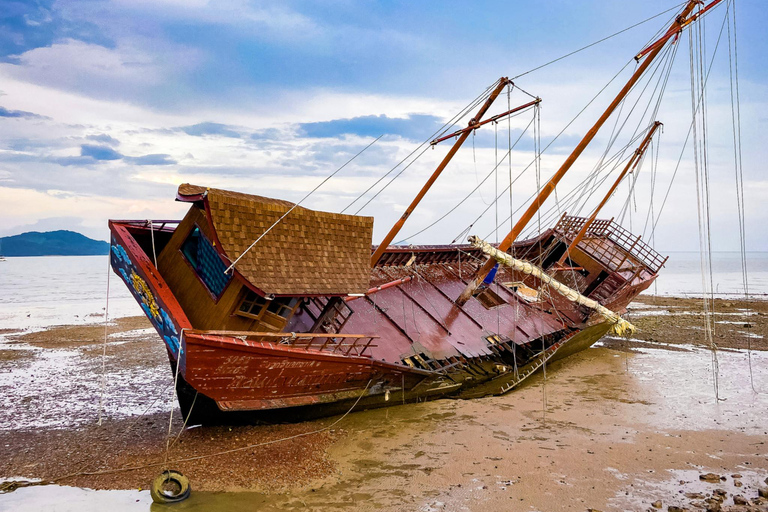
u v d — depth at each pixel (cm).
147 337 3366
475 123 2198
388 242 2228
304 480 1174
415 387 1819
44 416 1694
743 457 1350
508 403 1839
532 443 1427
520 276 3253
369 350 1731
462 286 2669
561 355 2669
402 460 1294
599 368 2505
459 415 1677
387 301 2120
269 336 1366
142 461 1278
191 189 1371
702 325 3959
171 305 1348
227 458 1282
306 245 1470
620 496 1118
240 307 1348
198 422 1552
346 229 1602
